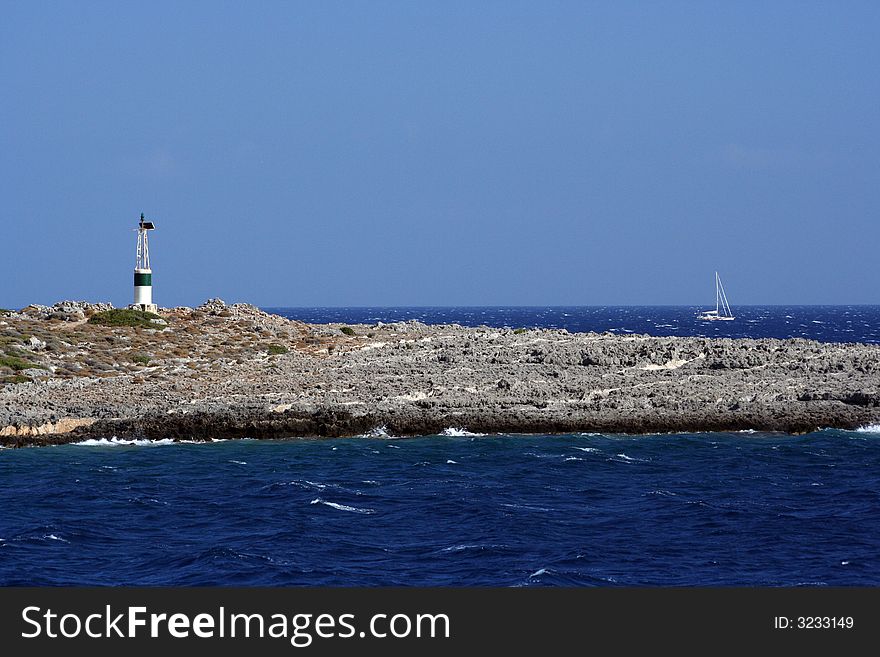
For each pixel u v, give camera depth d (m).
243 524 108.75
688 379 192.88
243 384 184.25
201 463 142.25
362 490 125.00
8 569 92.75
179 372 196.38
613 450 151.88
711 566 94.38
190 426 160.88
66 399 171.62
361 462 142.88
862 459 145.25
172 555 97.25
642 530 106.31
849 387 184.88
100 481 130.38
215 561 94.44
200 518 111.62
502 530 105.56
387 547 100.06
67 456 147.62
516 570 92.69
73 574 92.00
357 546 100.19
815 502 119.00
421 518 111.19
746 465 141.12
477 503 117.19
